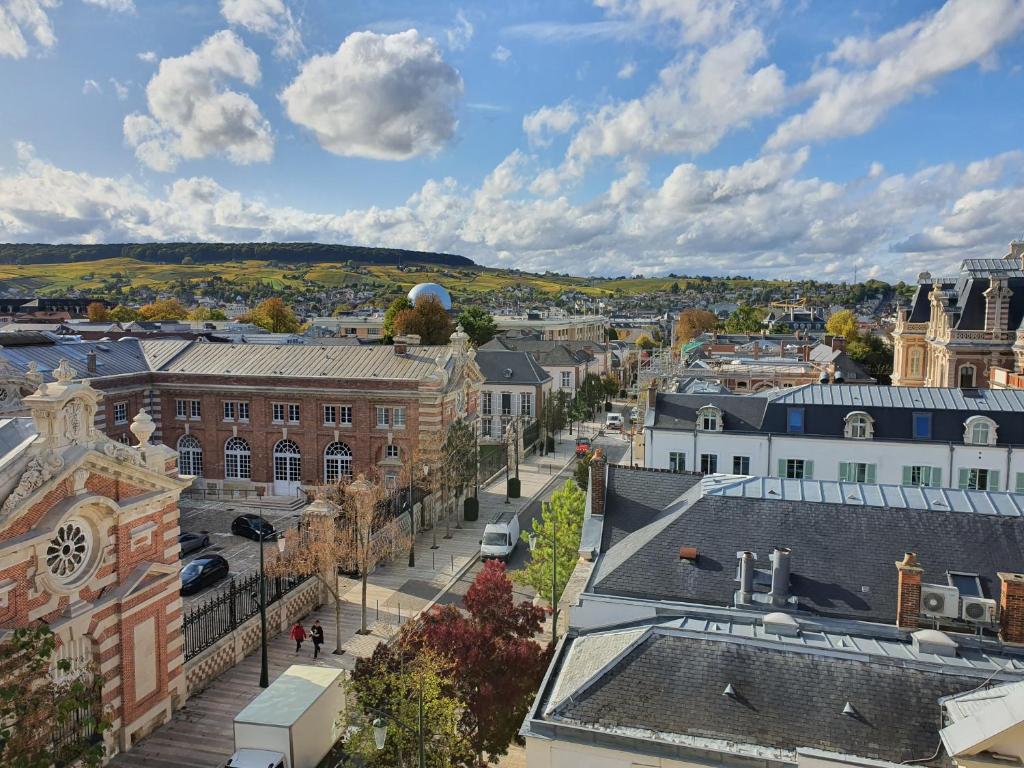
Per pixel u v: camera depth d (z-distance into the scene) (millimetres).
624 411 136625
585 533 30156
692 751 18625
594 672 21234
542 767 19812
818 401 56062
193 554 52812
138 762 28562
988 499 27625
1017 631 21891
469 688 25875
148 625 30328
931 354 94625
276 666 37500
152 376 69562
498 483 78062
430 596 47438
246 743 27078
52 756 21062
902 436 52969
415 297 195625
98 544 27781
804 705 19344
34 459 24766
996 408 52969
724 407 57062
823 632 23000
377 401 65500
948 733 17375
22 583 24453
